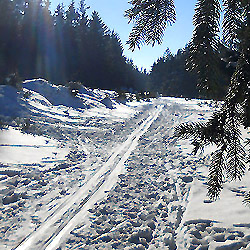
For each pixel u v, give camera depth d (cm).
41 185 525
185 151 801
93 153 797
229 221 343
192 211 391
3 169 571
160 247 315
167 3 127
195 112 1708
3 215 399
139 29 132
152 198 471
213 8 118
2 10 3562
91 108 1758
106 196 479
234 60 120
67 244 327
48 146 807
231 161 137
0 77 1470
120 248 313
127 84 5309
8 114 1103
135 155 778
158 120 1448
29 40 3872
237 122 125
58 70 4109
